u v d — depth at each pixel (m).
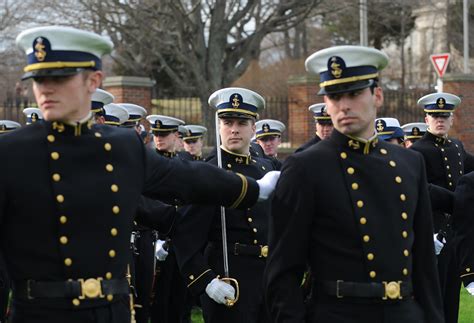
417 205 4.93
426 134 9.78
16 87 27.06
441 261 8.60
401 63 38.84
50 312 4.27
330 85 4.73
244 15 24.27
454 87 22.11
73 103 4.33
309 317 4.70
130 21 24.34
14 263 4.34
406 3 28.41
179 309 9.06
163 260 8.80
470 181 7.22
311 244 4.75
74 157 4.39
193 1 23.94
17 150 4.35
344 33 38.38
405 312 4.65
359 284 4.61
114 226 4.41
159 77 31.23
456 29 38.59
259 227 6.77
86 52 4.36
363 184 4.75
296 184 4.72
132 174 4.53
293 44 42.31
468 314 9.89
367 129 4.85
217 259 6.76
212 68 24.09
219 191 4.78
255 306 6.63
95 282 4.32
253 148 9.70
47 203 4.31
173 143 10.00
